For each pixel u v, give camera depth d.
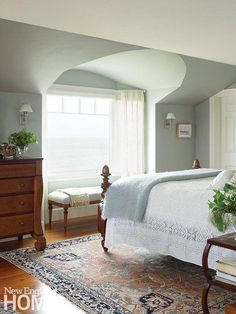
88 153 6.45
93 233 5.20
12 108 4.94
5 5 2.74
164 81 6.26
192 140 7.22
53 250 4.37
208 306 2.89
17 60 4.33
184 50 4.27
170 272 3.66
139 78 6.31
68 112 6.21
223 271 2.52
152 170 6.76
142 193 3.79
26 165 4.30
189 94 6.59
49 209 5.66
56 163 6.10
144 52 5.02
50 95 5.94
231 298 3.04
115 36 3.63
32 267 3.78
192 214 3.33
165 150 6.82
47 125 5.97
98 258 4.07
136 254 4.22
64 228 5.38
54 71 4.77
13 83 4.75
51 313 2.78
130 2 2.70
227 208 2.49
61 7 2.79
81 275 3.56
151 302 2.97
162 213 3.59
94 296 3.08
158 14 2.96
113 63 5.65
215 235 3.11
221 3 2.73
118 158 6.74
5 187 4.18
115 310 2.83
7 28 3.69
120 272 3.65
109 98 6.62
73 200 5.41
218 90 6.74
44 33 3.86
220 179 3.55
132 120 6.70
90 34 3.54
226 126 6.89
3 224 4.18
